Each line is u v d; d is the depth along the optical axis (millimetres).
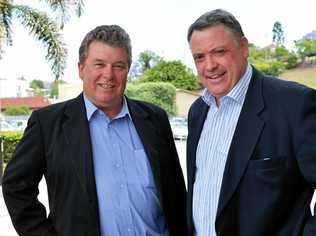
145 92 36750
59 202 2508
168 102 37281
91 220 2434
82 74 2627
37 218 2617
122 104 2736
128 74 2627
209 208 2389
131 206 2570
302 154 2090
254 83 2348
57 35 12656
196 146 2574
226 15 2312
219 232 2248
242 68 2359
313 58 59438
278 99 2217
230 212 2229
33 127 2582
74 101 2701
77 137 2539
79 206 2441
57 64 12742
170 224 2758
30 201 2594
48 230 2613
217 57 2309
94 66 2543
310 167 2062
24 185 2551
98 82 2553
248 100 2303
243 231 2180
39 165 2574
